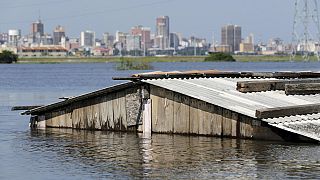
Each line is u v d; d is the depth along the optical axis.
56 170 49.53
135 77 67.88
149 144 60.81
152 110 67.50
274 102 64.88
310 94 71.88
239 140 61.38
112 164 51.34
